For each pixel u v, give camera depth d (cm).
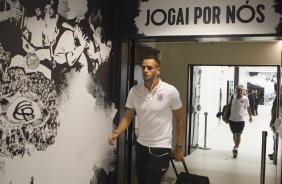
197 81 696
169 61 612
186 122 624
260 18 263
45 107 207
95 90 272
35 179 200
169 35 287
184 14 283
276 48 551
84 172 261
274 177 484
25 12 186
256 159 614
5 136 175
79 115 248
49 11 208
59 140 224
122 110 307
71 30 234
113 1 301
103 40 283
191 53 603
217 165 555
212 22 275
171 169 508
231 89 1109
